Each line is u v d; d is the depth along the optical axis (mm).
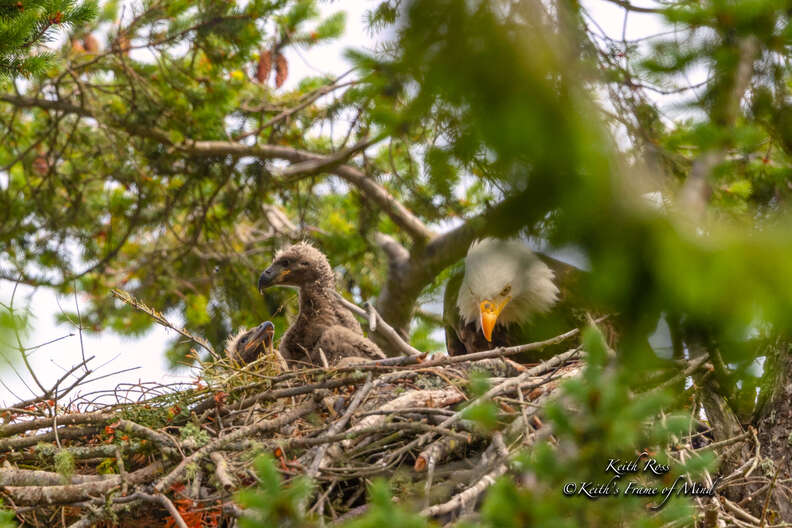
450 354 15688
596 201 5609
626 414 6113
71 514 10133
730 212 8711
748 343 6941
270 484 6391
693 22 6895
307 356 15289
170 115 20047
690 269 5391
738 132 6777
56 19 11633
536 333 13844
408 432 9961
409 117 6465
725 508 10172
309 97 20156
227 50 19844
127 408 11008
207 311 23188
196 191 23016
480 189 9781
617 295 5688
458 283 14875
